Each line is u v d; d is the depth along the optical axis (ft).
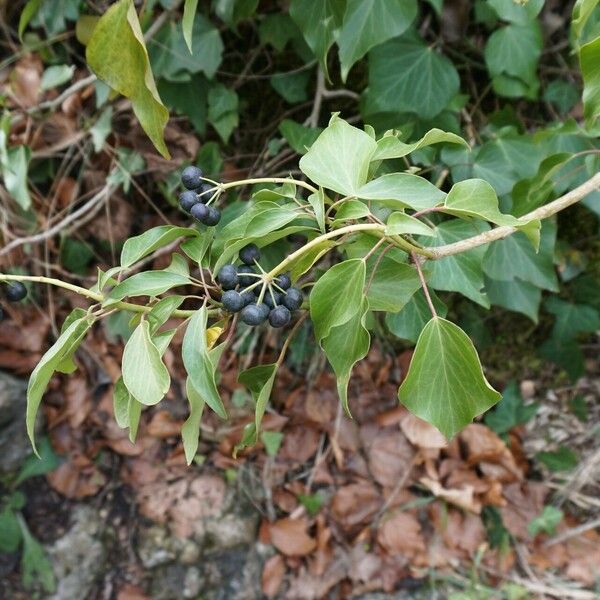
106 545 1.79
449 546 1.82
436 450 1.84
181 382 1.87
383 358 1.90
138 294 0.72
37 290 1.77
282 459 1.88
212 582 1.77
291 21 1.39
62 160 1.71
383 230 0.69
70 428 1.83
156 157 1.62
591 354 1.90
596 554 1.80
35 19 1.56
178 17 1.41
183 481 1.84
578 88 1.51
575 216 1.61
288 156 1.58
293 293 0.72
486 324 1.85
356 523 1.84
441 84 1.31
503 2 1.19
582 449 1.89
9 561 1.73
